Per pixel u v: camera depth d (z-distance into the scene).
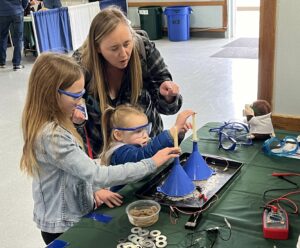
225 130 1.79
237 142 1.72
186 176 1.32
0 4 5.71
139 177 1.26
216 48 6.38
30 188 2.73
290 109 2.18
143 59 1.65
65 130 1.24
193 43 6.98
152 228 1.17
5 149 3.36
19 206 2.54
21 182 2.82
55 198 1.31
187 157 1.57
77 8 6.58
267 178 1.42
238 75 4.80
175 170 1.32
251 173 1.46
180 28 7.21
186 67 5.37
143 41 1.66
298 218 1.17
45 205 1.33
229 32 7.20
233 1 7.05
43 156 1.25
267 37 2.12
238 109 3.76
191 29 7.54
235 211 1.22
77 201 1.33
